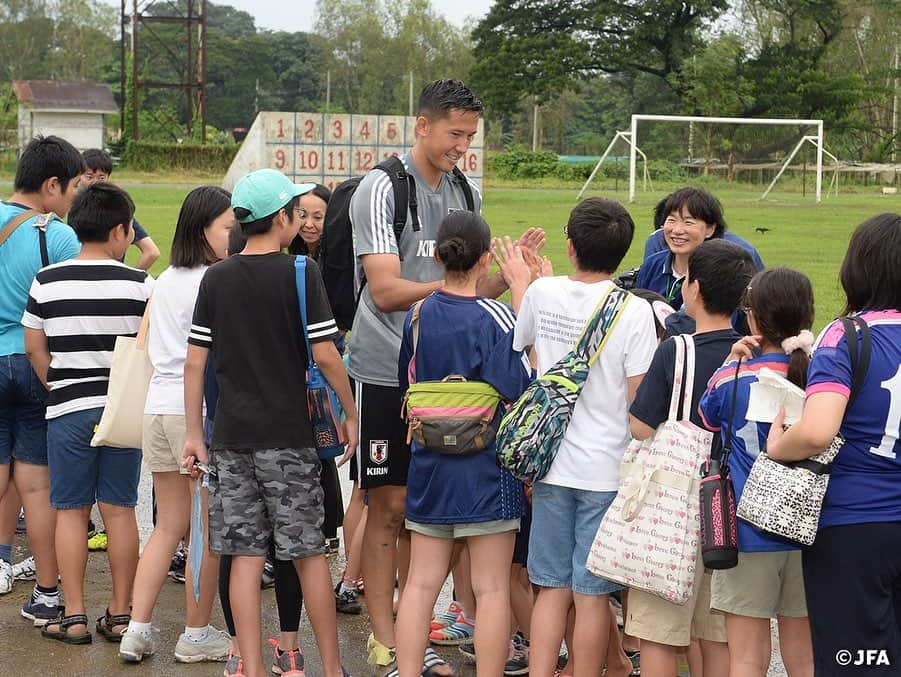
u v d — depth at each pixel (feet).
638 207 105.81
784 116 170.30
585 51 168.96
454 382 12.98
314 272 13.50
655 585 11.91
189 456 13.94
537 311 13.16
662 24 172.14
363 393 14.58
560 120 322.96
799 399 11.04
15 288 16.24
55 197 16.94
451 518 13.00
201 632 15.06
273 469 13.38
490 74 166.91
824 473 10.52
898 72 187.11
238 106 359.46
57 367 15.38
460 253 13.14
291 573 13.87
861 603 10.55
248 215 13.50
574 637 13.00
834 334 10.64
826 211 104.37
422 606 13.34
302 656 14.19
